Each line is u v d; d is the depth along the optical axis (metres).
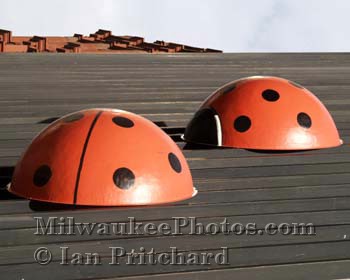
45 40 19.80
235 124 6.88
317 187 6.18
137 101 10.33
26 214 5.23
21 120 9.01
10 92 10.80
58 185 4.95
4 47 17.45
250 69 13.77
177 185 5.08
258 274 4.70
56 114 9.44
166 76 12.64
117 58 14.69
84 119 5.20
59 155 5.02
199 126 7.11
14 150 7.38
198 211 5.55
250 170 6.76
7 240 5.02
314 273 4.77
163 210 5.47
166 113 9.69
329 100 10.50
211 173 6.67
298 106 6.92
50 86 11.42
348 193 6.23
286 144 6.76
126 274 4.69
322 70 13.77
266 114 6.85
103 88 11.29
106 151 4.97
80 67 13.48
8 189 5.40
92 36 23.78
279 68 13.96
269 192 6.09
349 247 5.08
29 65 13.56
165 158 5.08
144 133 5.13
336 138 7.13
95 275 4.68
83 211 5.27
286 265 4.73
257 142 6.78
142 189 4.91
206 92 11.16
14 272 4.62
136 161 4.96
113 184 4.88
